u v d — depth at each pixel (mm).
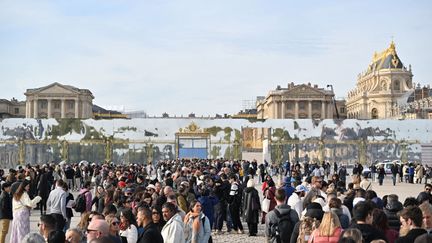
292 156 72375
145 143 72250
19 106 172500
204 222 12453
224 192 21875
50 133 71750
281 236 12195
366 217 9844
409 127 72750
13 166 70938
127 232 10977
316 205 11438
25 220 15422
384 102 174250
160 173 37562
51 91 152625
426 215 9641
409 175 53719
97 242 6570
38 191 25766
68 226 18406
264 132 72938
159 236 9891
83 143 71812
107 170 31453
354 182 17578
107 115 154000
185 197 16875
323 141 72688
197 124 73000
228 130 73125
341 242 7426
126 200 14508
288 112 155000
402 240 8680
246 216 21203
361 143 72438
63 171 39594
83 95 154125
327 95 154750
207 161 50719
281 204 12578
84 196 17641
